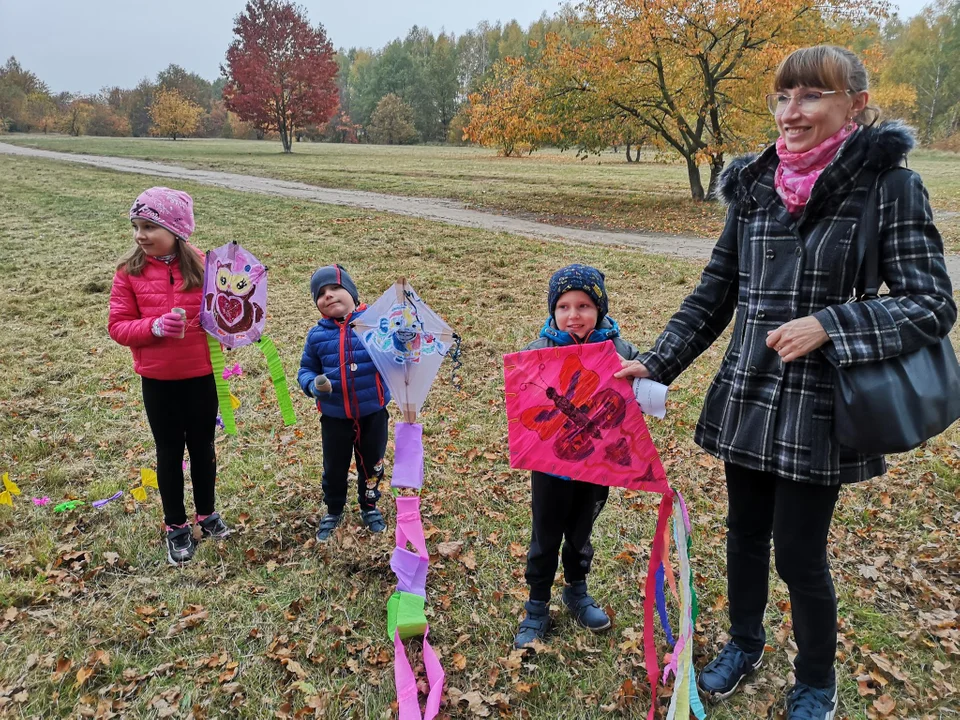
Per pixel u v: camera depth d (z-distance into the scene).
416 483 2.48
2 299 8.00
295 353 6.18
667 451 4.23
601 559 3.15
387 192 20.00
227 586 2.99
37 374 5.69
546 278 9.09
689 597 2.18
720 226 14.21
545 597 2.66
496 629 2.72
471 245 11.32
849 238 1.76
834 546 3.21
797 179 1.84
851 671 2.46
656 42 15.72
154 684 2.46
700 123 17.42
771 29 15.50
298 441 4.45
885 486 3.71
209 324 3.00
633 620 2.76
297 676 2.49
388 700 2.39
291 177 23.95
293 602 2.86
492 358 5.98
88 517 3.53
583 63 16.64
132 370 5.76
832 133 1.79
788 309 1.87
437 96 81.38
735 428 2.00
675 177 26.83
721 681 2.34
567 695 2.40
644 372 2.18
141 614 2.79
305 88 46.31
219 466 4.09
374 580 3.03
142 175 22.81
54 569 3.10
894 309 1.66
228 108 49.44
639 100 17.08
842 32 15.95
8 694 2.41
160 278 2.98
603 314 2.53
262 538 3.35
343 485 3.37
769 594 2.89
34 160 27.03
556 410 2.26
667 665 2.43
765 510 2.19
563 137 18.06
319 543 3.29
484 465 4.09
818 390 1.83
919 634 2.62
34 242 11.26
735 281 2.17
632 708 2.34
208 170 26.22
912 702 2.32
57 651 2.60
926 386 1.67
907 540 3.25
